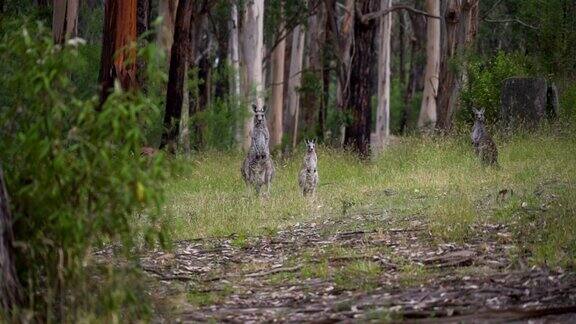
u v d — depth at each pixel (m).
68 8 27.53
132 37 22.89
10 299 8.73
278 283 11.85
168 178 9.20
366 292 10.86
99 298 8.98
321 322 9.43
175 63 28.53
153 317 9.90
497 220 14.80
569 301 9.54
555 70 34.16
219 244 14.84
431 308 9.70
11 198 9.03
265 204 18.44
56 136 8.70
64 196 8.82
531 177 19.38
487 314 9.19
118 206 8.98
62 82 8.81
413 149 25.22
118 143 9.22
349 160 26.16
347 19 33.72
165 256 13.69
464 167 21.61
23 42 9.09
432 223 14.76
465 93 30.20
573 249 11.82
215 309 10.55
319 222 16.45
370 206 18.02
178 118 28.58
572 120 26.16
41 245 9.02
